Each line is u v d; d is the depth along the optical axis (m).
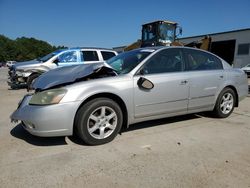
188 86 4.55
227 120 5.23
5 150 3.51
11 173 2.89
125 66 4.26
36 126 3.38
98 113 3.73
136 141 3.93
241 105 6.92
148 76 4.12
